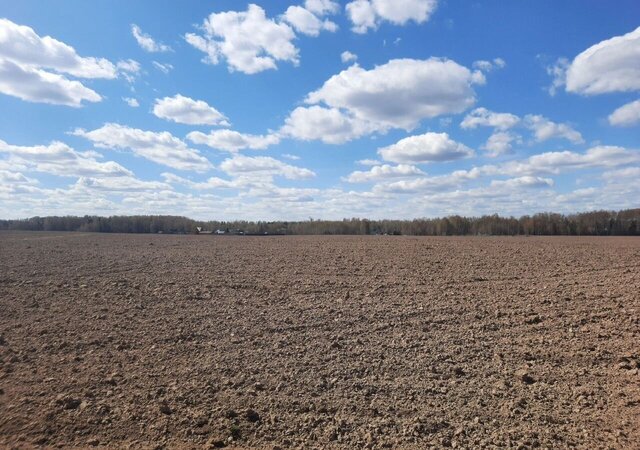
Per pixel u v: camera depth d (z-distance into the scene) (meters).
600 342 6.31
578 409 4.67
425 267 12.38
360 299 8.76
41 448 4.12
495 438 4.20
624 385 5.14
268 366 5.70
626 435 4.21
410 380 5.32
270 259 14.45
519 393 5.00
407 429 4.36
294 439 4.25
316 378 5.38
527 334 6.71
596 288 9.15
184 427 4.41
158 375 5.43
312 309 8.09
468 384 5.21
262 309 8.10
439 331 6.90
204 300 8.73
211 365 5.72
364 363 5.77
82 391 5.03
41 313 7.79
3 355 5.98
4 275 11.06
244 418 4.56
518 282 10.06
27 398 4.88
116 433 4.32
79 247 18.89
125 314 7.77
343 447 4.12
